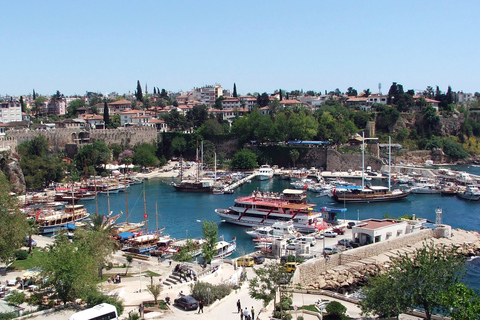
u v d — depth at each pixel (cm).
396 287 5381
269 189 18400
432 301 5250
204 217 13312
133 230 11062
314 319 5416
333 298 6419
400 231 9725
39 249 8450
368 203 15400
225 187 18088
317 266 7731
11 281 6256
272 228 10738
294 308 5784
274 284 5762
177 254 8638
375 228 9212
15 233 6806
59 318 4872
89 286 5350
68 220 12281
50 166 18125
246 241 10638
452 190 16788
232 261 8225
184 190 18138
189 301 5416
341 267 8000
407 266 5519
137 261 8206
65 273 5191
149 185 19575
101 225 8425
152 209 14525
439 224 10525
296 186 18375
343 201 15588
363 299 5662
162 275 7194
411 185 18638
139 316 5022
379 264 8188
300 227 11112
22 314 4988
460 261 5684
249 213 12131
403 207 14638
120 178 19775
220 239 10756
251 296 5509
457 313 4606
